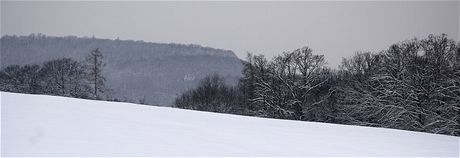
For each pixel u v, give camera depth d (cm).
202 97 5519
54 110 1127
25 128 840
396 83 4062
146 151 717
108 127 926
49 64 6256
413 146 1011
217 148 793
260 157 747
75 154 659
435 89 3803
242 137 948
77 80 5897
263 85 4838
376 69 4478
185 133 934
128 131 896
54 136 782
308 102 4728
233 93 5572
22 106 1158
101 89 5866
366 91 4197
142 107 1445
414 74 3962
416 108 3803
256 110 4850
